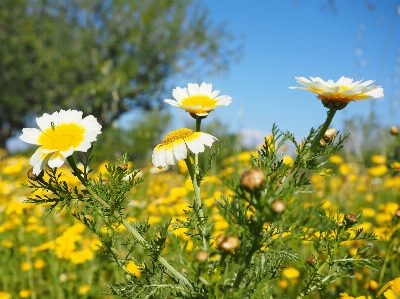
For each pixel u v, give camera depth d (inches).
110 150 85.1
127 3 120.7
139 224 10.6
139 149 86.8
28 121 143.4
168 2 123.3
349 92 9.3
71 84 123.9
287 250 9.3
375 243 18.5
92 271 20.8
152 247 9.6
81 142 9.3
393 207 20.2
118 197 9.7
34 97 128.3
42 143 9.6
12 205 24.3
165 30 125.2
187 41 127.7
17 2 122.9
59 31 129.0
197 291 9.2
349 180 33.0
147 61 126.1
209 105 11.3
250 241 9.3
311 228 8.3
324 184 33.2
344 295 12.0
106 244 10.9
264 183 7.8
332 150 9.9
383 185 33.0
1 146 142.4
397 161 21.7
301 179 9.6
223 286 8.3
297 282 15.7
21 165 34.9
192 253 8.1
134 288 10.1
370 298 11.3
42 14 134.0
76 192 9.7
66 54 121.2
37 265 22.0
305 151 9.6
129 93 119.6
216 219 21.0
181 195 23.0
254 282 8.8
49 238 25.9
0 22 122.0
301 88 9.7
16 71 122.7
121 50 118.3
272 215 7.8
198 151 10.3
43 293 22.3
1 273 22.3
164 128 94.7
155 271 10.4
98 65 110.7
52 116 10.1
